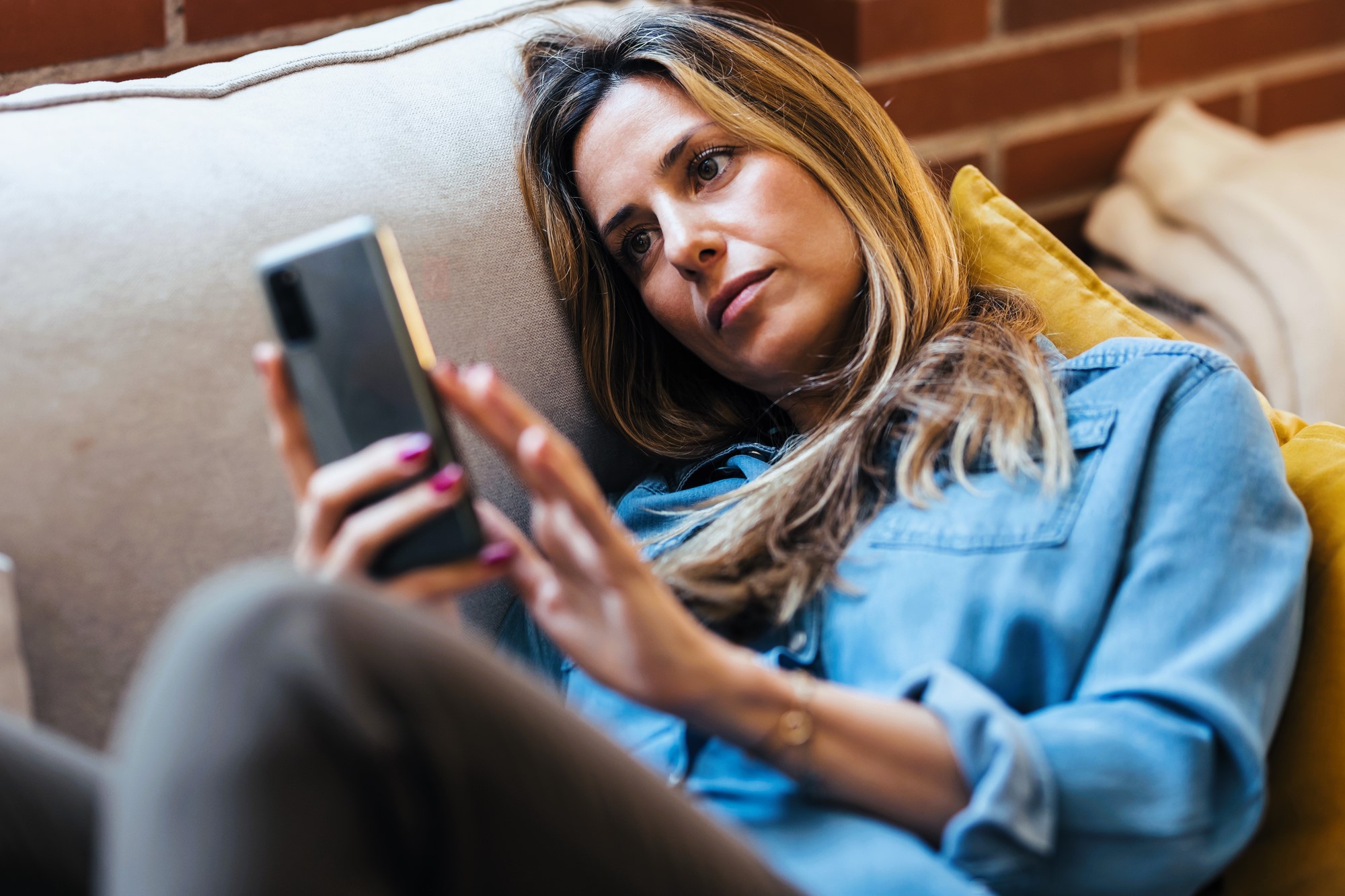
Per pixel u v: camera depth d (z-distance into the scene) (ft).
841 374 3.11
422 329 2.08
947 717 2.22
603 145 3.28
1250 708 2.31
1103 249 5.90
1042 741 2.21
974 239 3.41
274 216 2.81
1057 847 2.20
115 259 2.58
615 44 3.34
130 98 2.89
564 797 1.70
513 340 3.22
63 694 2.43
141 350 2.56
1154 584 2.41
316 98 3.11
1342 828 2.48
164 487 2.54
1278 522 2.53
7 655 2.29
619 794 1.77
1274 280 4.92
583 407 3.43
